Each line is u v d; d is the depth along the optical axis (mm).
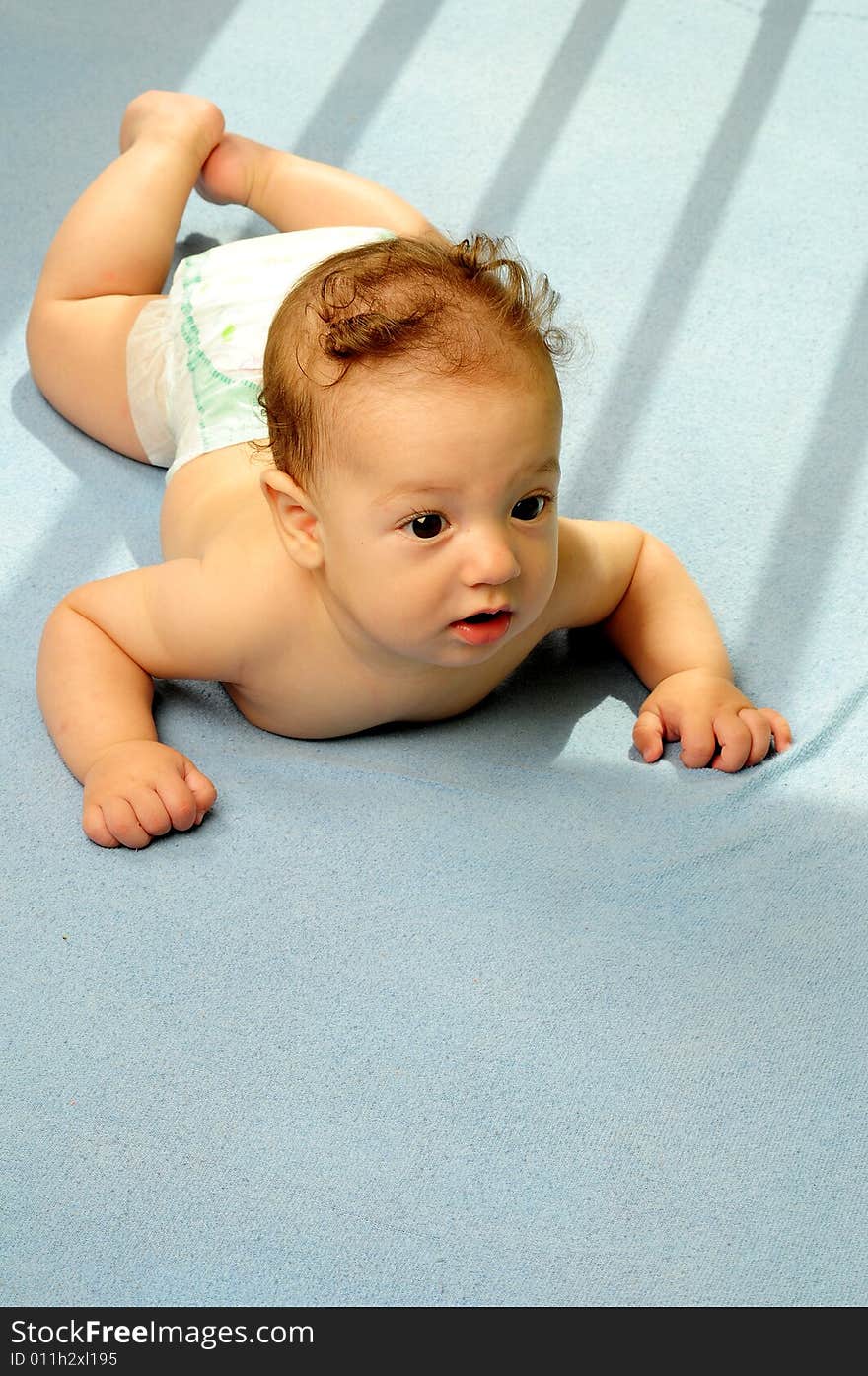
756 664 1380
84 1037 1081
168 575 1242
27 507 1528
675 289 1798
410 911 1155
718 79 2127
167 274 1735
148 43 2158
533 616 1110
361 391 1023
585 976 1116
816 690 1352
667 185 1947
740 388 1679
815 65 2156
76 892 1170
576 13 2238
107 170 1674
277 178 1758
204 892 1169
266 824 1218
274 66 2127
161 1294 954
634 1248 977
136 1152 1021
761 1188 1006
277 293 1465
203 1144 1024
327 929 1144
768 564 1480
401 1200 996
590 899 1167
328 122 2031
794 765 1275
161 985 1109
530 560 1073
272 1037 1080
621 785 1263
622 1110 1043
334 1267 967
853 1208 998
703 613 1352
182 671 1263
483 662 1253
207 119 1731
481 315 1042
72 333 1570
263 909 1156
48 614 1410
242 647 1203
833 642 1399
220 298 1472
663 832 1219
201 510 1315
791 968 1126
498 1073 1061
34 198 1889
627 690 1367
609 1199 998
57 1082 1058
